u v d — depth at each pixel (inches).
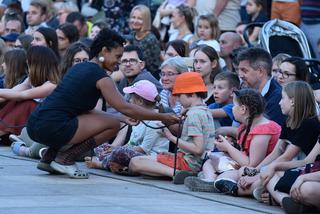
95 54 563.2
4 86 784.3
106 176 581.6
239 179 519.2
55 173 575.8
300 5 893.8
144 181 565.6
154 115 551.2
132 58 695.7
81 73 554.6
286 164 495.5
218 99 639.1
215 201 501.0
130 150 587.5
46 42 832.3
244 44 851.4
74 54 720.3
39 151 653.9
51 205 460.8
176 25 930.1
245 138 540.4
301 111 506.9
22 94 727.1
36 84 725.3
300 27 901.8
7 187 515.5
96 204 469.4
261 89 602.2
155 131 602.2
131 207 465.1
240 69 606.2
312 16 874.8
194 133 557.9
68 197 488.7
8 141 749.3
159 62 847.1
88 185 537.3
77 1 1134.4
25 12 1149.7
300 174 479.5
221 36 804.6
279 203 486.0
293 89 508.7
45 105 556.4
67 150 562.9
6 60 764.0
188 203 488.7
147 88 593.0
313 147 505.7
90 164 619.5
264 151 530.6
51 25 1044.5
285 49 754.2
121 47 564.7
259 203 501.7
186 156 566.9
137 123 565.6
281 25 761.6
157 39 909.8
